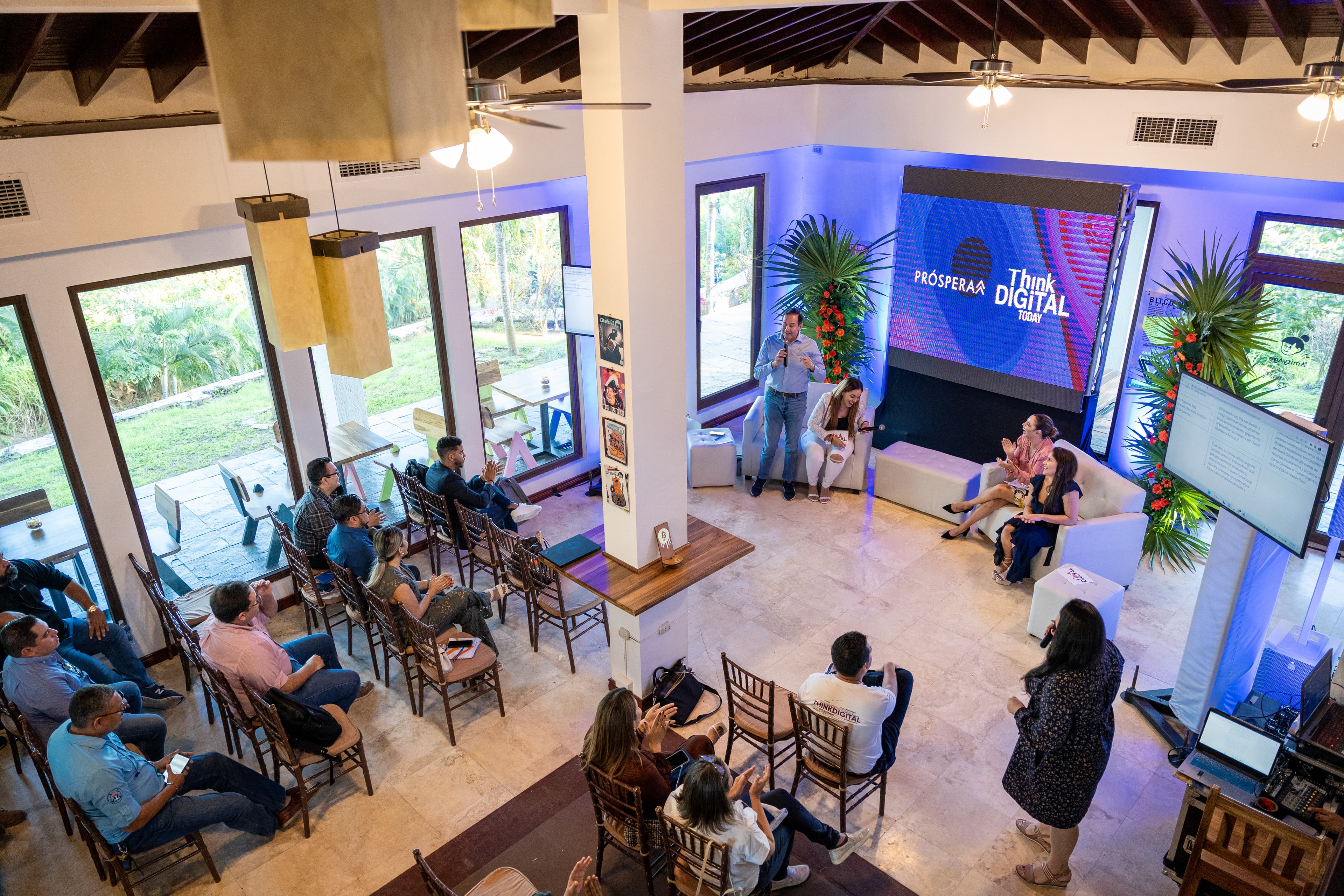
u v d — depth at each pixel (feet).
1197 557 22.06
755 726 14.78
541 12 2.90
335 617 20.29
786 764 15.76
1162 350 23.63
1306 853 10.35
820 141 27.12
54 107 14.99
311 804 15.05
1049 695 11.78
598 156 13.79
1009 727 16.49
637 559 16.21
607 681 17.89
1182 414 16.44
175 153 16.29
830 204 29.17
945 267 25.29
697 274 27.78
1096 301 22.38
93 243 15.72
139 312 17.33
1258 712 13.70
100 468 17.31
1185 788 15.19
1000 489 21.71
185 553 19.27
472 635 17.16
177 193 16.47
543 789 15.30
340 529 17.67
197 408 18.63
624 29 12.81
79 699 12.09
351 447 21.40
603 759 11.76
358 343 14.26
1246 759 12.43
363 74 1.52
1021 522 20.30
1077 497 19.67
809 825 13.03
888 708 13.17
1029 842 14.14
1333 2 15.60
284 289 13.71
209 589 19.17
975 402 25.93
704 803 10.69
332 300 14.12
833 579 21.29
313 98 1.56
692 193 26.45
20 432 16.47
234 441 19.44
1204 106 19.24
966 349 25.54
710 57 22.84
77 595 16.31
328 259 13.82
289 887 13.57
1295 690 14.88
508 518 21.43
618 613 16.56
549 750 16.15
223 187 17.01
